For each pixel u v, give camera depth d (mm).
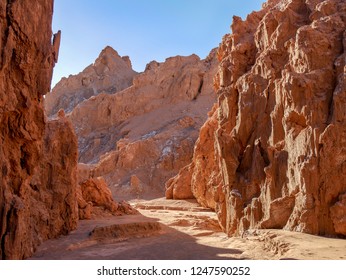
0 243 9727
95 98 70688
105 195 26047
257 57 18703
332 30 14508
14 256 10000
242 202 16375
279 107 15320
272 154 15039
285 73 15258
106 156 53312
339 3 15453
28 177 11867
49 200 15812
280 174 14555
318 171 12875
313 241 11469
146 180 47594
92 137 66438
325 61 14117
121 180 47750
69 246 13883
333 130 12750
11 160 11039
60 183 16562
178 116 60406
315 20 14984
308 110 13523
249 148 16922
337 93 12930
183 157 49375
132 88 68250
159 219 22812
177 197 35281
